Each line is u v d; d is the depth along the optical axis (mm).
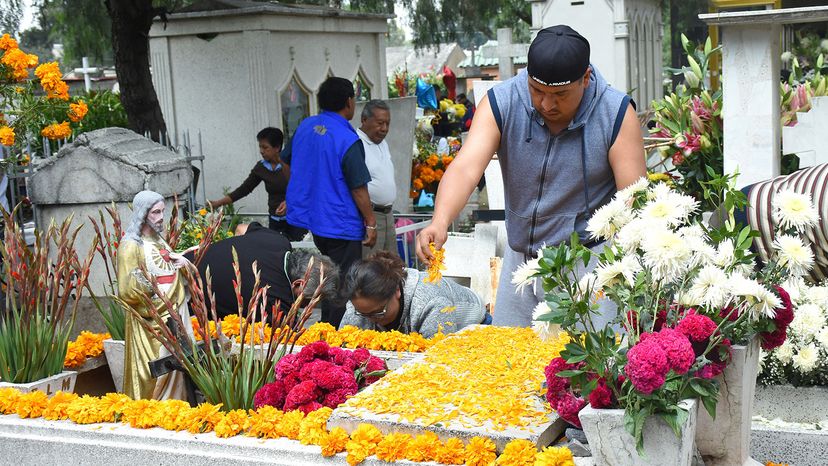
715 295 1968
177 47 9414
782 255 2180
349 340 3490
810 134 5078
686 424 1931
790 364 2801
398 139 8898
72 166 5578
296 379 2803
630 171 3090
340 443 2332
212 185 9508
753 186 2986
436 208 3020
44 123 5840
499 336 3174
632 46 6688
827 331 2768
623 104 3105
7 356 3309
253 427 2521
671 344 1864
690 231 2139
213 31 9156
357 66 10555
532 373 2701
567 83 2877
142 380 3312
